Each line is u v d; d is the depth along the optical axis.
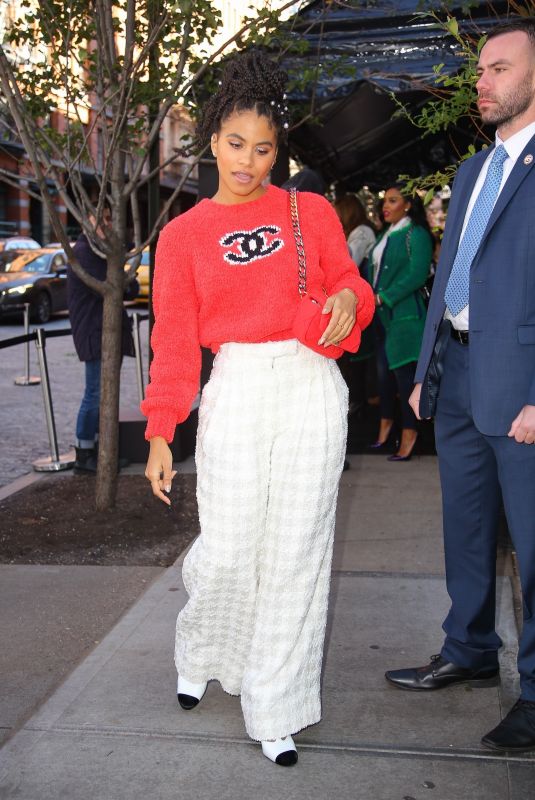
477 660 3.04
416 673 3.07
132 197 5.32
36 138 5.16
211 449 2.53
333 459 2.54
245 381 2.48
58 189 5.17
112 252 5.20
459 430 2.90
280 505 2.53
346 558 4.41
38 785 2.52
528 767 2.59
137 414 6.75
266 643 2.60
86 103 5.69
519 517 2.70
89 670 3.19
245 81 2.38
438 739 2.74
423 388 2.94
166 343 2.55
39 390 10.37
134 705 2.95
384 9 5.77
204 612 2.72
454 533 2.99
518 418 2.58
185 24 4.76
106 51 4.91
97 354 6.10
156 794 2.48
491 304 2.65
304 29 5.95
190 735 2.77
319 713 2.72
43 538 4.81
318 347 2.42
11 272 18.53
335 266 2.56
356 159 11.54
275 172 8.01
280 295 2.45
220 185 2.53
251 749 2.69
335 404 2.54
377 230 8.95
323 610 2.68
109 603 3.90
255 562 2.61
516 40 2.58
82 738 2.75
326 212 2.56
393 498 5.51
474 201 2.83
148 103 5.12
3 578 4.21
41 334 6.38
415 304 6.29
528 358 2.62
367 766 2.60
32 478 6.19
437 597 3.88
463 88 4.03
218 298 2.48
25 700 3.03
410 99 8.02
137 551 4.60
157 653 3.32
